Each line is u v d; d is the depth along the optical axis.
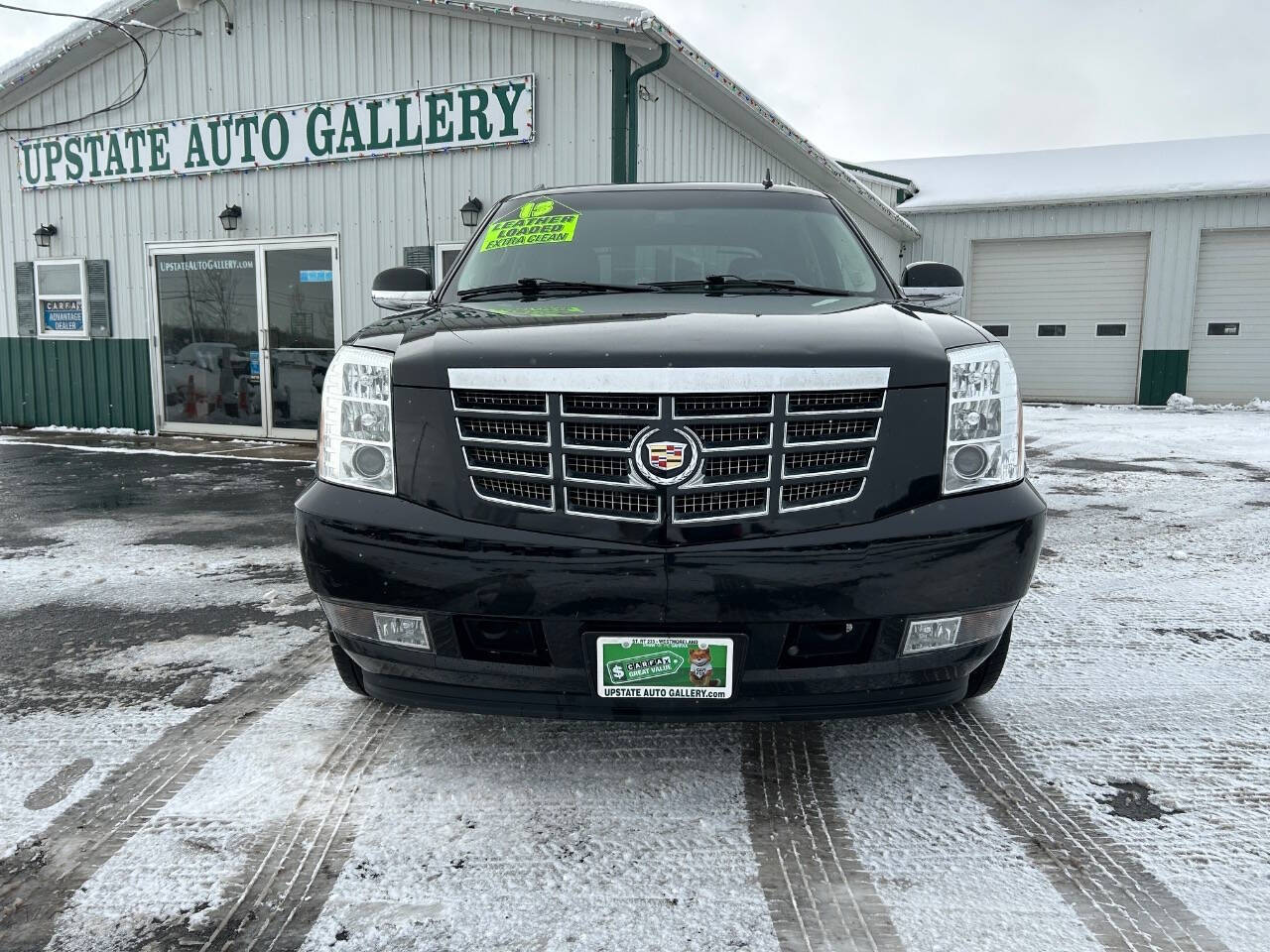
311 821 2.11
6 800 2.21
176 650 3.34
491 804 2.19
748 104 9.78
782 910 1.76
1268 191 15.97
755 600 1.95
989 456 2.10
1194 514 5.89
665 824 2.09
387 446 2.12
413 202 9.02
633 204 3.45
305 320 9.73
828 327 2.22
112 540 5.23
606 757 2.45
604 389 1.97
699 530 1.97
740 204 3.44
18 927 1.72
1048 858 1.94
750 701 2.03
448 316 2.55
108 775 2.33
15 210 11.33
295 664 3.17
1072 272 17.81
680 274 3.06
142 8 9.81
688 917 1.74
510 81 8.41
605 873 1.90
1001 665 2.59
